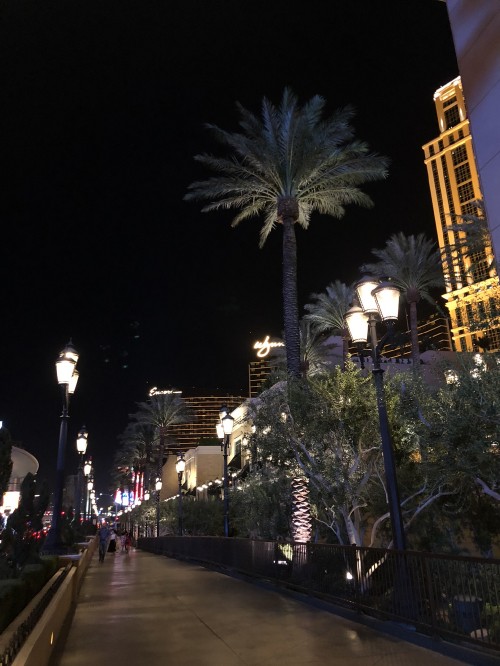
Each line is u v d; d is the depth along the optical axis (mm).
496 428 9914
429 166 134375
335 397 13945
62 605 8680
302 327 37625
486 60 6766
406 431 12812
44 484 9328
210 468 69125
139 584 15359
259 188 22578
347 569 9852
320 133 21406
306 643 7527
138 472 85250
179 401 60781
